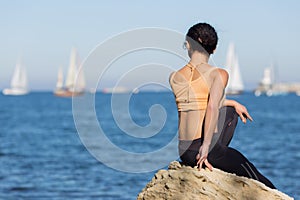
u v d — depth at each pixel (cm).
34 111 8481
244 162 641
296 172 2444
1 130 5072
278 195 611
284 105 10212
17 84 17600
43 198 1955
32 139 4222
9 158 3092
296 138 4050
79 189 2097
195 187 610
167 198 622
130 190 2059
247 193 604
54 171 2553
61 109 9119
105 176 2355
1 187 2153
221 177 620
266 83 17300
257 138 4112
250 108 8994
